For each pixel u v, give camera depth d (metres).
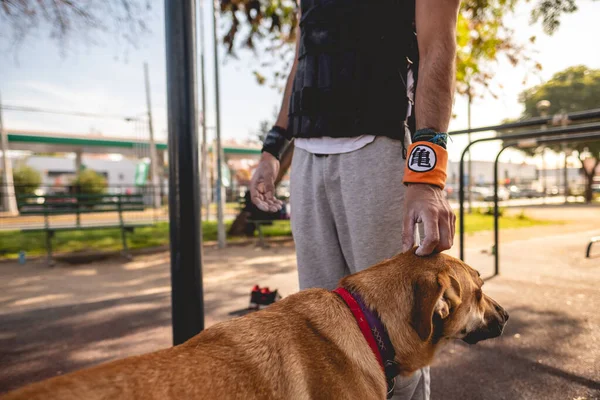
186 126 2.21
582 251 7.30
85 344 3.32
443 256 1.72
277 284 5.24
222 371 1.24
